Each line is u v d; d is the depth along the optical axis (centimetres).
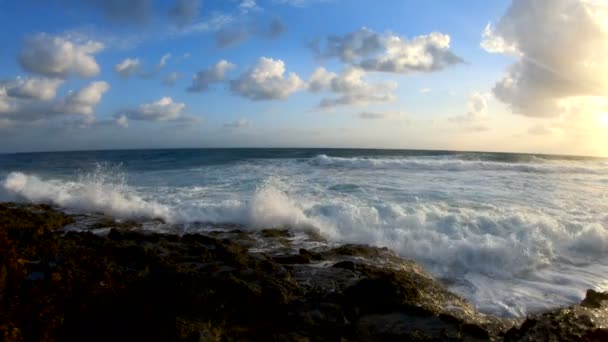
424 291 715
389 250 980
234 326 587
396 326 590
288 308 635
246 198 1557
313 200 1463
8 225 1066
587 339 520
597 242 1003
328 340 553
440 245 984
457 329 579
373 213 1230
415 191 1662
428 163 2694
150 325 528
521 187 1825
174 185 1941
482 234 1066
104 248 862
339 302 653
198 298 598
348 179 2033
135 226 1257
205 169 2653
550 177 2231
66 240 936
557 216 1254
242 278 712
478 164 2703
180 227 1234
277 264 821
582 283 816
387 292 662
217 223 1276
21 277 633
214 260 838
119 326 544
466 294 768
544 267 906
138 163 3412
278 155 4338
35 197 1709
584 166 2788
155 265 767
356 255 927
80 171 2772
